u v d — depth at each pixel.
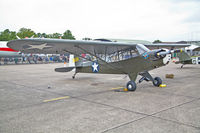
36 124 3.33
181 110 4.09
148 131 2.96
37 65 23.47
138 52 6.46
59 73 13.48
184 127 3.11
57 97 5.62
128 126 3.19
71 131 3.00
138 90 6.57
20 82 8.96
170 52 5.97
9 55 25.61
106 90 6.74
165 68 17.08
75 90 6.80
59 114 3.91
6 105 4.71
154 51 5.97
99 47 6.69
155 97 5.42
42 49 6.29
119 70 7.31
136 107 4.38
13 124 3.34
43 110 4.23
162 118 3.57
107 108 4.33
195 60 16.44
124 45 6.46
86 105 4.63
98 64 8.30
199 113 3.86
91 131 3.00
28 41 4.95
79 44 5.86
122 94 5.94
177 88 6.90
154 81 7.28
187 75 11.35
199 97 5.39
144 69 6.50
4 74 12.72
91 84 8.25
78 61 9.59
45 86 7.76
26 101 5.12
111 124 3.29
